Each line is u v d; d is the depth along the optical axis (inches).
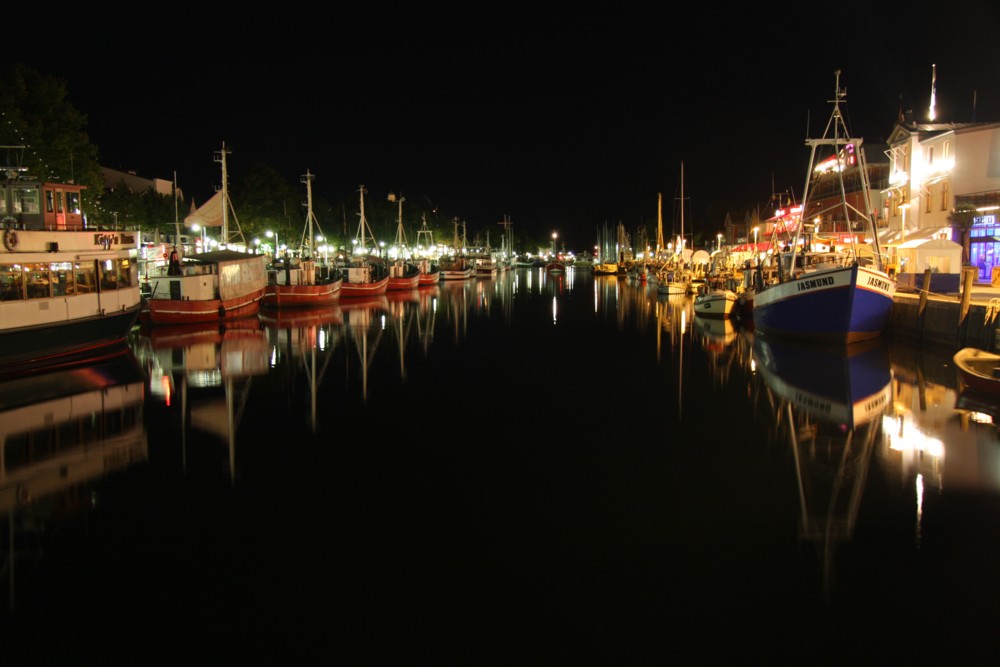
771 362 1278.3
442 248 6397.6
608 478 668.1
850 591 454.6
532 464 710.5
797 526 553.6
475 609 438.3
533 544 526.3
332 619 429.1
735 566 490.6
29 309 1131.3
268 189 3390.7
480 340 1660.9
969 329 1199.6
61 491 641.0
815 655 390.9
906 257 1849.2
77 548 526.0
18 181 1222.3
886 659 387.2
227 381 1133.1
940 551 509.7
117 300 1304.1
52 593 462.0
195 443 787.4
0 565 499.8
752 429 832.3
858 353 1344.7
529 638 407.8
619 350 1483.8
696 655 391.9
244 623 425.4
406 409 944.9
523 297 3161.9
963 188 1828.2
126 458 733.9
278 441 794.2
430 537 539.5
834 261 1622.8
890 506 591.2
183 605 445.7
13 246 1105.4
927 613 430.3
